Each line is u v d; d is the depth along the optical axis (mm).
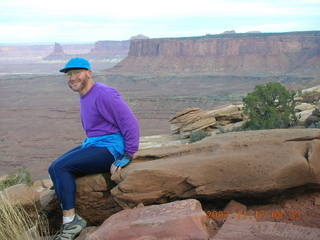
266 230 2855
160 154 4195
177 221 3064
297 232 2797
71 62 3961
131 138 4031
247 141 3998
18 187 4828
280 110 17422
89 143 4141
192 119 22656
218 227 3338
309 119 15766
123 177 3916
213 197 3748
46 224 4547
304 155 3703
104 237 3148
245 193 3641
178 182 3730
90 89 4059
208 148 4117
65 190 3951
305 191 3742
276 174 3570
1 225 3730
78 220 3980
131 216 3369
